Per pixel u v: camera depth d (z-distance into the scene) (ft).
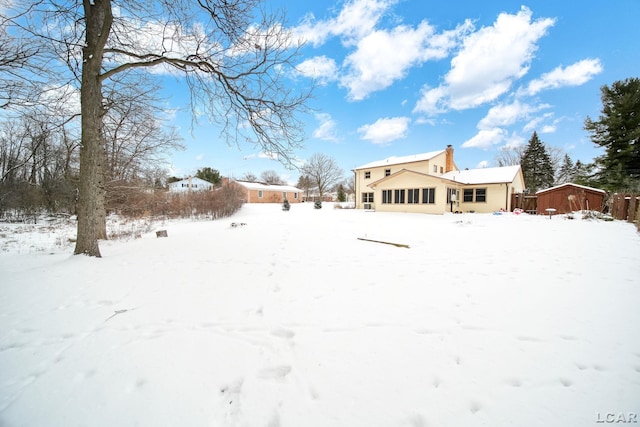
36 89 20.80
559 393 5.28
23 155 45.34
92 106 17.12
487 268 14.08
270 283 12.16
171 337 7.47
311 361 6.38
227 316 8.82
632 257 15.70
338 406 5.05
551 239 22.29
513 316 8.54
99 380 5.74
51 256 18.71
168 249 20.18
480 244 20.85
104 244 23.71
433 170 68.28
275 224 38.99
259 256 17.63
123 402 5.15
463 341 7.14
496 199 58.49
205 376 5.87
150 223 40.42
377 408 4.99
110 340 7.33
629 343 6.93
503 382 5.59
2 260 17.24
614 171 59.06
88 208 17.30
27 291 11.07
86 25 16.99
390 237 25.17
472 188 62.18
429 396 5.25
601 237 22.74
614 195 37.78
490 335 7.42
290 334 7.65
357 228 32.83
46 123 25.72
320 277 12.98
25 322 8.39
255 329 7.95
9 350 6.84
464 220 41.57
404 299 10.13
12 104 21.12
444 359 6.39
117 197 36.99
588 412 4.84
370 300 10.09
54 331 7.84
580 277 12.27
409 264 15.21
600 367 6.00
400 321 8.36
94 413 4.91
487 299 9.97
